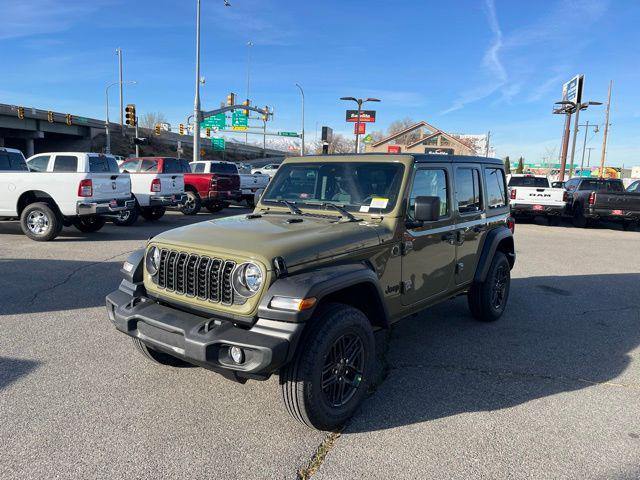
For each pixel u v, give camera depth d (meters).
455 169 4.78
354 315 3.30
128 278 3.74
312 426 3.24
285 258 3.07
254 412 3.55
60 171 10.91
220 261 3.16
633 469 2.97
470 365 4.52
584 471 2.94
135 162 15.73
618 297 7.11
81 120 57.59
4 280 7.04
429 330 5.49
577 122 31.14
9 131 52.69
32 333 5.00
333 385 3.33
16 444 3.07
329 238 3.41
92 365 4.27
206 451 3.06
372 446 3.16
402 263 4.01
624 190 17.92
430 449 3.15
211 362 2.97
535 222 19.02
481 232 5.32
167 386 3.91
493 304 5.73
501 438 3.29
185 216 16.83
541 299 6.93
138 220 15.27
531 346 5.04
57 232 10.43
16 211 10.56
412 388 4.02
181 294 3.36
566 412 3.67
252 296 3.03
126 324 3.42
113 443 3.11
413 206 4.09
